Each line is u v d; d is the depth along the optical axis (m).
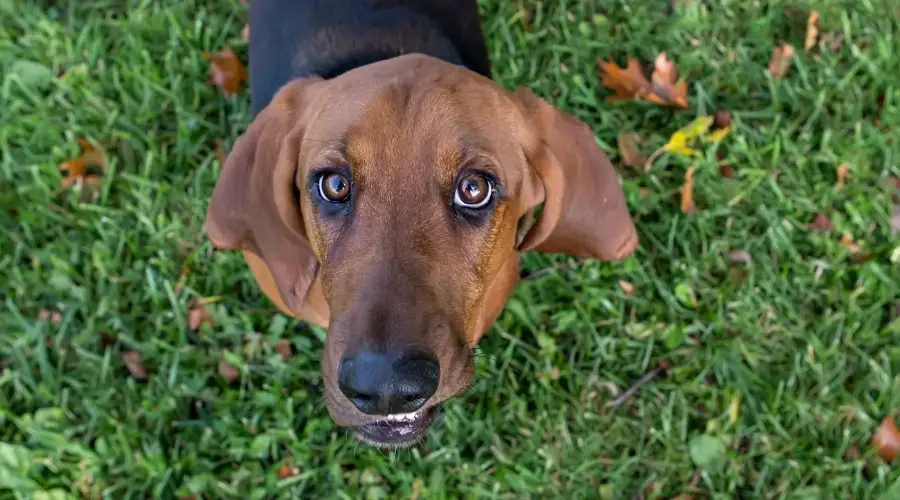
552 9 1.02
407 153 0.60
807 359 0.87
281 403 0.85
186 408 0.87
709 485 0.85
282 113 0.68
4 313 0.88
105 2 1.03
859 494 0.84
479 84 0.64
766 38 1.01
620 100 0.98
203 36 1.00
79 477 0.83
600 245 0.74
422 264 0.59
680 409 0.87
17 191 0.93
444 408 0.86
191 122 0.95
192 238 0.91
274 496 0.84
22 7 1.02
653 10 1.03
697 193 0.94
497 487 0.85
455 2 0.84
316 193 0.62
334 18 0.80
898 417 0.86
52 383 0.86
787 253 0.92
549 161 0.67
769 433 0.86
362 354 0.56
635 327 0.89
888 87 0.97
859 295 0.90
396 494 0.84
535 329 0.89
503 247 0.64
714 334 0.89
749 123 0.98
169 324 0.89
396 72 0.64
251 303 0.90
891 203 0.93
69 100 0.98
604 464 0.86
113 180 0.94
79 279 0.90
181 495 0.82
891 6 1.01
